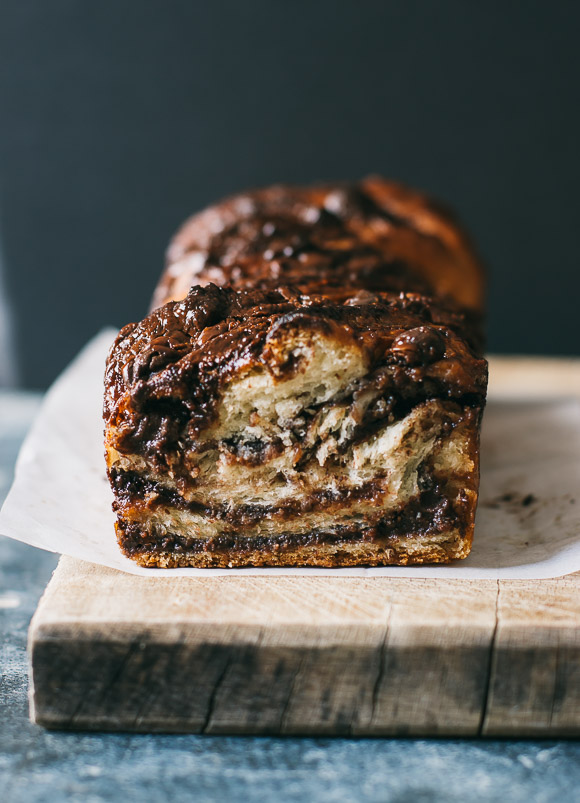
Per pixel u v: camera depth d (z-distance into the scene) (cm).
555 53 86
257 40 87
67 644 39
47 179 90
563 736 40
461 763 38
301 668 39
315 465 43
